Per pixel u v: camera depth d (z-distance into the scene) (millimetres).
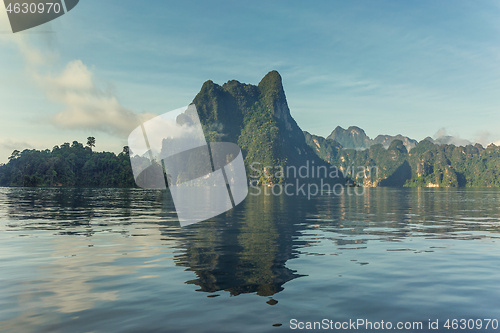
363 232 18031
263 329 5570
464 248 13281
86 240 14828
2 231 17641
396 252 12367
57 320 5918
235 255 11672
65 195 77875
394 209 38844
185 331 5473
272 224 21875
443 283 8398
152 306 6656
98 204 44094
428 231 18562
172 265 10164
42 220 23281
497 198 79562
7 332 5391
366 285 8195
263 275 9062
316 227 20250
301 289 7832
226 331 5480
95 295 7336
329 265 10250
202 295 7359
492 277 8969
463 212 34125
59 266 9992
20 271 9375
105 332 5410
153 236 16172
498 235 17078
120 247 13141
